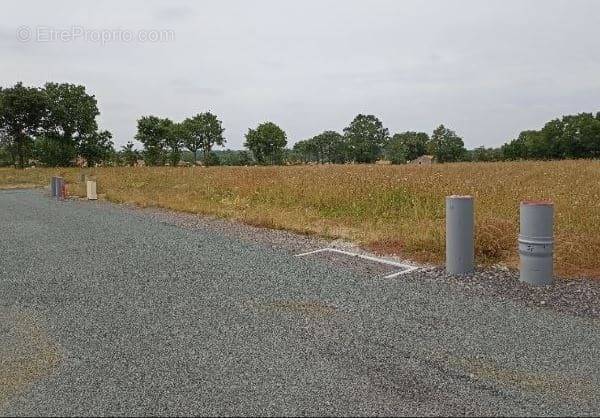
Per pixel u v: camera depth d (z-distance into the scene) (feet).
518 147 291.79
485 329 14.11
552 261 18.72
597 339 13.21
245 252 26.40
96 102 277.23
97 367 12.18
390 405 9.96
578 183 51.88
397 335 13.80
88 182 66.95
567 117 295.48
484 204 35.81
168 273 21.97
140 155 268.00
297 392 10.60
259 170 88.94
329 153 377.50
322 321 15.16
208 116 339.98
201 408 10.02
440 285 19.01
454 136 333.21
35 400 10.54
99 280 21.04
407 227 29.89
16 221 42.45
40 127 256.93
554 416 9.46
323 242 28.99
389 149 358.02
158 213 46.73
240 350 13.01
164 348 13.30
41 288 19.97
